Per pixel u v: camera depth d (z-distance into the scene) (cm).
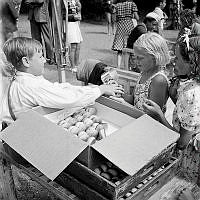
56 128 144
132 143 133
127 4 542
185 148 164
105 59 655
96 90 182
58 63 354
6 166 185
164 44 181
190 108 148
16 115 168
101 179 128
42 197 226
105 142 131
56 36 335
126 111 172
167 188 159
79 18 521
